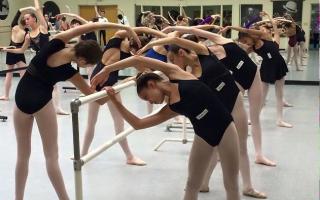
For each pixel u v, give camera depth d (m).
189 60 2.68
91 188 3.57
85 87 2.73
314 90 8.74
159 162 4.26
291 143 4.91
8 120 6.07
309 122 5.96
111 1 17.75
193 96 2.30
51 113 2.79
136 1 17.42
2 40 16.83
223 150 2.43
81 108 6.80
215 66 2.74
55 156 2.87
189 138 5.10
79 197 2.48
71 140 5.00
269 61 5.19
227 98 2.82
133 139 5.12
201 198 3.36
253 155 4.45
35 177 3.79
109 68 2.51
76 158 2.44
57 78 2.72
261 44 5.17
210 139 2.39
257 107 3.96
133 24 17.55
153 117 2.41
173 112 2.40
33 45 6.08
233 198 2.54
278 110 5.72
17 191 2.97
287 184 3.65
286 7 15.87
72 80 2.74
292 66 11.44
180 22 8.13
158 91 2.29
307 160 4.29
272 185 3.63
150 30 3.26
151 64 2.38
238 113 3.01
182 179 3.79
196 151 2.46
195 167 2.50
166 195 3.44
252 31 4.93
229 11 16.42
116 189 3.56
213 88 2.72
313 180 3.74
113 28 2.95
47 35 6.02
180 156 4.45
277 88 5.63
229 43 3.36
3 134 5.28
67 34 2.68
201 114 2.33
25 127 2.82
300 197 3.37
